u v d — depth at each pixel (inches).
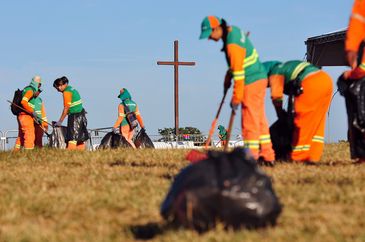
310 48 2800.2
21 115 2198.6
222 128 3307.1
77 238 756.6
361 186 988.6
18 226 829.2
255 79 1268.5
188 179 718.5
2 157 1720.0
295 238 695.7
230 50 1218.0
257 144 1278.3
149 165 1422.2
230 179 697.0
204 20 1228.5
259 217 698.2
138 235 768.9
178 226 746.8
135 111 2449.6
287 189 971.9
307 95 1350.9
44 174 1296.8
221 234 689.0
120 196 986.7
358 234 705.0
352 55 1211.9
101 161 1558.8
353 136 1300.4
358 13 1198.9
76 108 2206.0
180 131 4067.4
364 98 1261.1
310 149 1371.8
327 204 885.2
